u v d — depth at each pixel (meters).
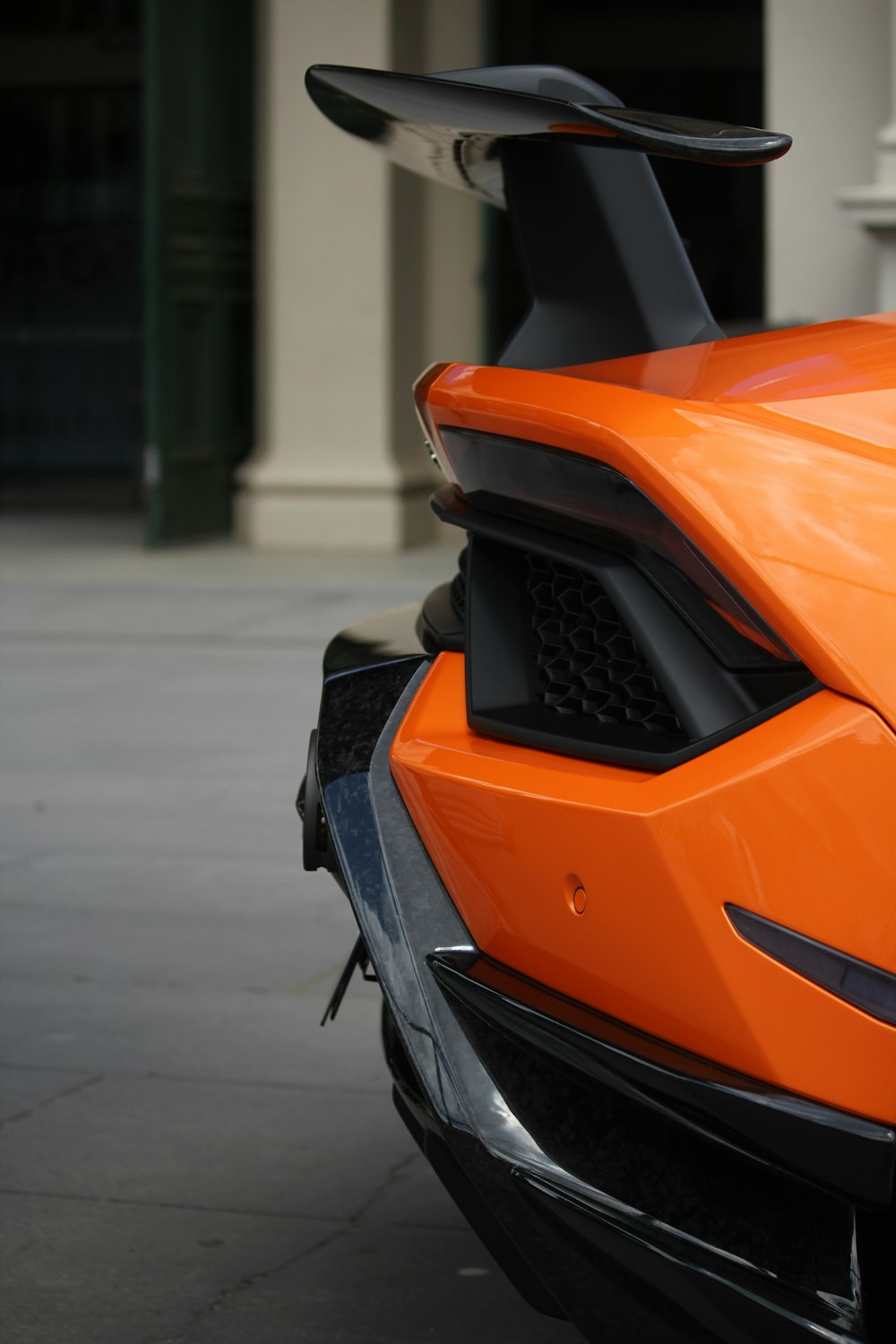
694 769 1.68
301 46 13.39
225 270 14.30
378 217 13.47
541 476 1.89
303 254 13.63
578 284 2.25
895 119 11.02
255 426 14.98
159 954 4.36
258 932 4.55
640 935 1.68
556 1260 1.73
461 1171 1.83
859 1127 1.58
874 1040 1.57
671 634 1.74
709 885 1.63
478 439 1.99
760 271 16.09
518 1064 1.79
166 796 6.23
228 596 11.30
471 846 1.85
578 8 17.59
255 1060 3.61
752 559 1.65
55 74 20.44
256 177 14.53
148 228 13.28
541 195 2.24
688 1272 1.65
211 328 14.16
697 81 17.53
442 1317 2.52
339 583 11.82
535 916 1.79
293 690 8.34
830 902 1.58
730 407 1.80
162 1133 3.23
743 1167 1.69
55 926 4.61
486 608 2.01
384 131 2.23
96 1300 2.58
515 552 2.01
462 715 2.00
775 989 1.60
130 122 20.67
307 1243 2.77
